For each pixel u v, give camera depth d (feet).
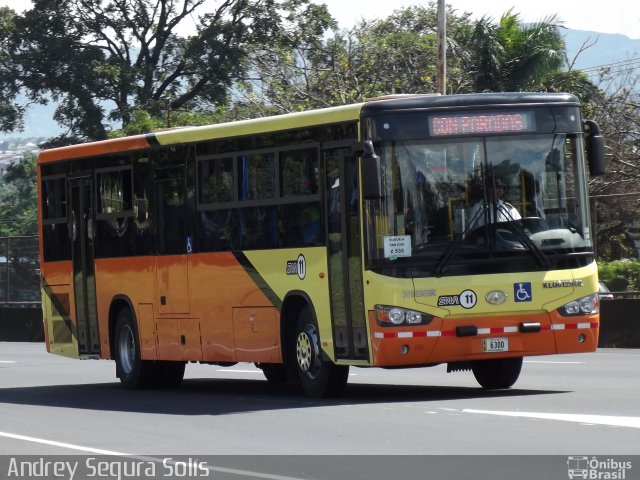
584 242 66.39
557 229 65.87
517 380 77.46
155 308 81.56
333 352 67.62
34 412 69.00
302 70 192.34
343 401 67.31
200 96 252.83
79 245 89.20
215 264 75.97
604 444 46.91
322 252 67.92
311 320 69.51
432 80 181.88
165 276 80.43
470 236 64.69
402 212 64.23
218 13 249.34
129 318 84.79
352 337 66.18
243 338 74.18
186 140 78.18
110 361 118.62
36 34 248.11
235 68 240.94
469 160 65.10
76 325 90.07
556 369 85.97
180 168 78.84
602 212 120.06
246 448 50.29
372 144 63.62
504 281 64.75
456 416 57.36
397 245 64.23
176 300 79.51
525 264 65.26
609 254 124.77
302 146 69.15
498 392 69.41
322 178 67.77
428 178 64.54
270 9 244.83
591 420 53.98
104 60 246.06
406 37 189.98
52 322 92.99
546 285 65.31
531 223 65.46
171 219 79.71
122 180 84.43
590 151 67.26
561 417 55.31
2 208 316.81
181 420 61.77
